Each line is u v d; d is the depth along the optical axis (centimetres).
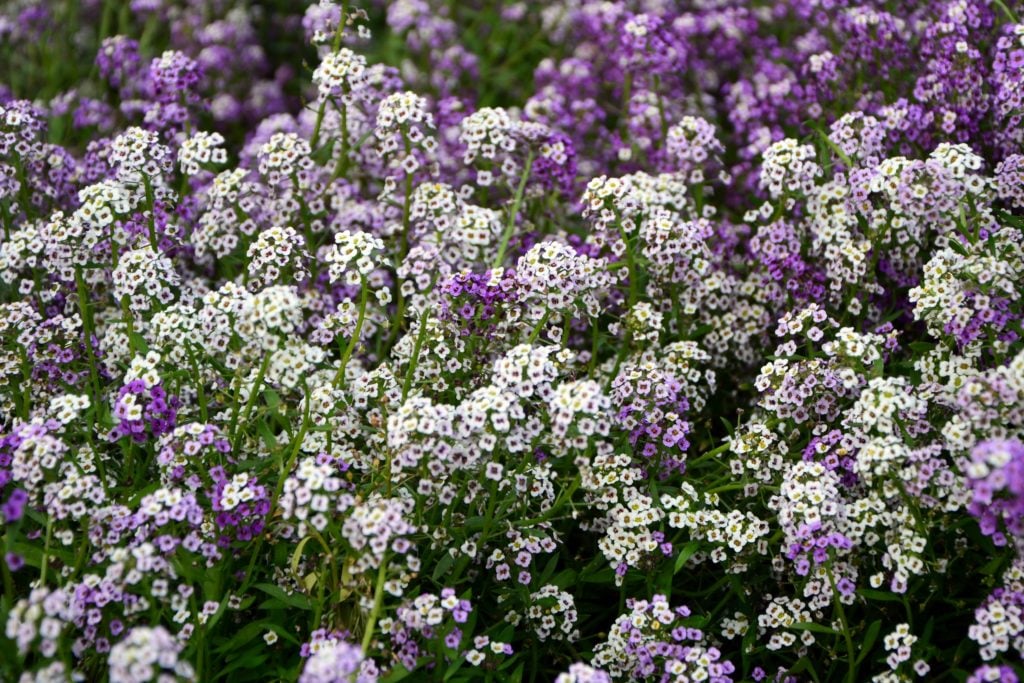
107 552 79
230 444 83
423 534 81
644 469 85
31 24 111
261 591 82
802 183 91
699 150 96
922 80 95
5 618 78
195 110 101
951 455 81
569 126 103
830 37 106
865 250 89
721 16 109
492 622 84
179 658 79
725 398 93
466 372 86
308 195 93
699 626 82
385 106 91
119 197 86
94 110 104
